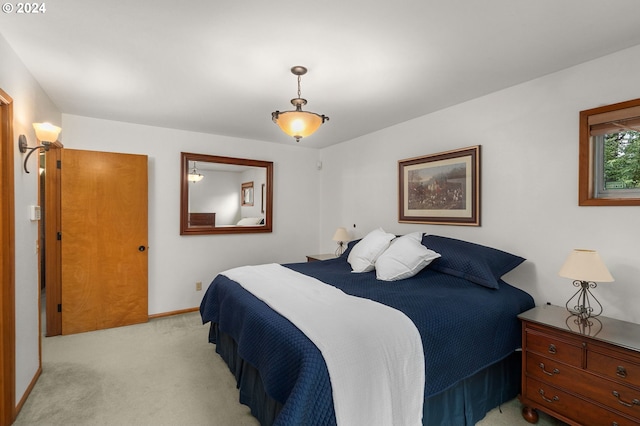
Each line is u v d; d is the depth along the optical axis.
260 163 4.45
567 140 2.23
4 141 1.85
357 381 1.36
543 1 1.52
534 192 2.42
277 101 2.90
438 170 3.13
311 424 1.25
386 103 2.96
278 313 1.79
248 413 1.99
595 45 1.93
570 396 1.77
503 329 2.01
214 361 2.65
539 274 2.38
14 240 1.91
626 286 1.96
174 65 2.21
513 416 1.99
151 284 3.72
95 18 1.66
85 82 2.49
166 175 3.81
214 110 3.17
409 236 2.89
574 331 1.75
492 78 2.41
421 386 1.53
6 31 1.77
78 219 3.27
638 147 1.97
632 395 1.54
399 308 1.82
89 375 2.41
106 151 3.46
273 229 4.62
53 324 3.18
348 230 4.43
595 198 2.12
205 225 4.07
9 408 1.84
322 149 5.01
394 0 1.51
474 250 2.52
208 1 1.52
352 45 1.93
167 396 2.16
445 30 1.77
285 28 1.75
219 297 2.59
